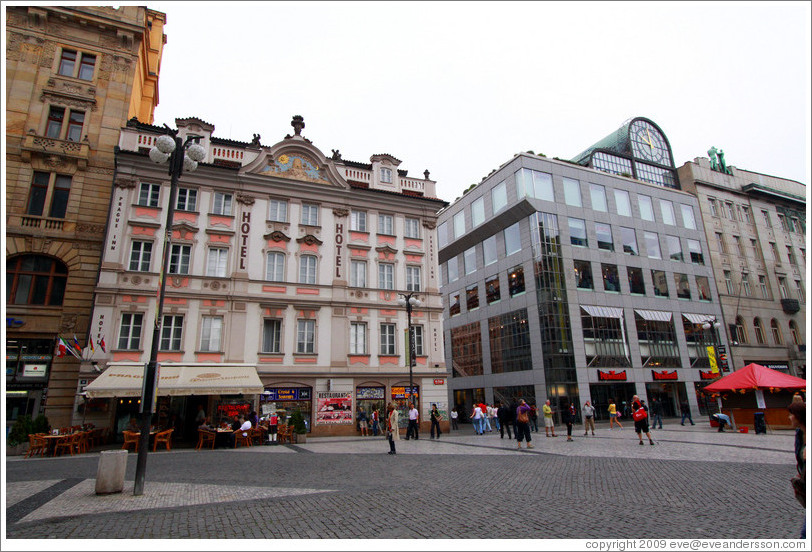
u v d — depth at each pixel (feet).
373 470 42.63
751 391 81.15
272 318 87.66
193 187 88.99
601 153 155.53
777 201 182.80
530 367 127.34
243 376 78.02
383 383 93.66
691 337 144.87
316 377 87.86
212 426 75.92
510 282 139.23
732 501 27.53
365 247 99.14
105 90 90.17
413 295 100.42
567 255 132.98
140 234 82.74
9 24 84.94
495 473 39.58
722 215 168.55
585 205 141.59
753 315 160.45
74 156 83.71
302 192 96.78
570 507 26.78
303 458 52.60
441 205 108.99
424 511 26.43
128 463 49.21
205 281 84.48
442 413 96.43
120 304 78.38
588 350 126.62
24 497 31.27
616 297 136.67
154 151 37.91
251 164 93.35
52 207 82.17
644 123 170.50
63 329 77.51
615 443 62.95
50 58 86.99
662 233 152.66
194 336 81.71
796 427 15.79
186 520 25.00
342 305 93.30
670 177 169.68
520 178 136.46
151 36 115.55
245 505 28.40
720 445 56.75
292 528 23.35
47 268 80.23
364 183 105.29
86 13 89.97
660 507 26.48
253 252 89.86
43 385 75.46
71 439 61.21
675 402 136.67
